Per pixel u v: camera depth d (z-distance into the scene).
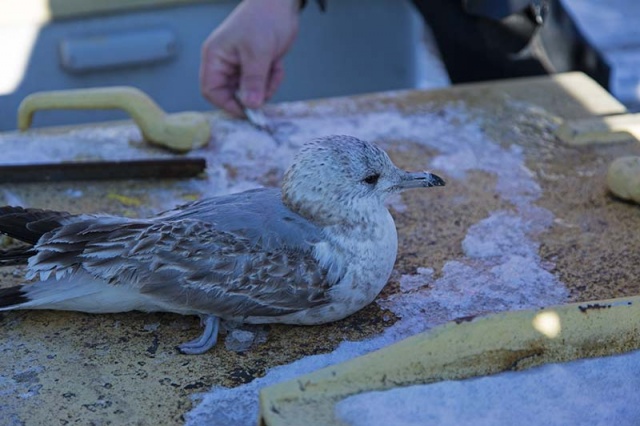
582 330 0.94
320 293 0.99
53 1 1.64
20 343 1.01
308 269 0.99
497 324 0.93
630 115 1.36
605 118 1.34
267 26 1.34
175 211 1.04
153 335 1.02
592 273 1.09
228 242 0.98
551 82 1.46
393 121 1.36
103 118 1.73
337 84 1.86
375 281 1.01
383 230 1.01
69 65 1.68
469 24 1.56
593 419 0.90
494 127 1.35
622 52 2.02
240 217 1.00
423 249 1.13
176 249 0.98
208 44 1.36
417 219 1.18
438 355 0.92
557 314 0.94
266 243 0.99
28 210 1.03
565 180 1.24
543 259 1.11
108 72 1.71
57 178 1.23
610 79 1.65
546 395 0.92
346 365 0.91
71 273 1.00
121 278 0.99
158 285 0.98
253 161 1.28
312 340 1.01
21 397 0.95
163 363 0.99
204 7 1.71
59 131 1.34
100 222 1.01
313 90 1.85
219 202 1.03
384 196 1.03
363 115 1.38
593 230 1.15
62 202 1.20
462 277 1.09
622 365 0.94
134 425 0.93
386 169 1.02
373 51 1.84
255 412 0.94
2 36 1.65
